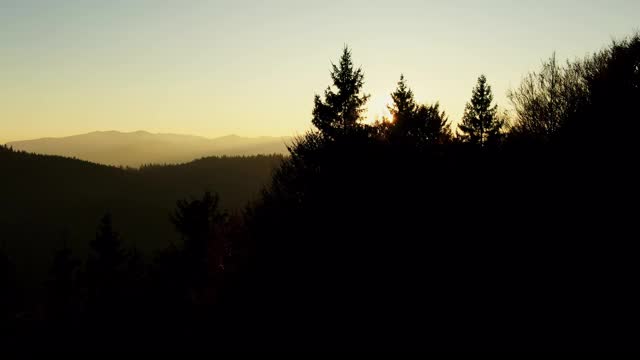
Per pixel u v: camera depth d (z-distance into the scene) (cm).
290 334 1273
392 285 1252
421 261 1293
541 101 2286
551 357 866
